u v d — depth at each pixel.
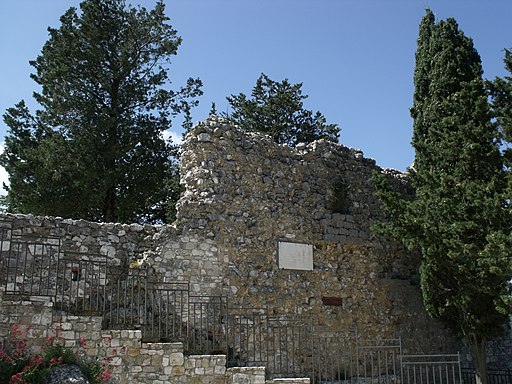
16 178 27.55
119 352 13.05
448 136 18.12
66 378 11.80
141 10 30.83
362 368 19.38
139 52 30.83
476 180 17.38
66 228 15.59
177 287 16.39
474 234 16.95
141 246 16.45
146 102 30.81
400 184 23.11
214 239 17.33
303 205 19.67
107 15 29.84
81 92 29.50
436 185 18.02
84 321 12.95
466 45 20.00
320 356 16.88
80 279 15.36
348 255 20.34
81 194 27.41
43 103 29.05
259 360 15.64
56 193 27.36
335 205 20.56
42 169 27.16
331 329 18.95
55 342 12.60
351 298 19.86
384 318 20.48
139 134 29.64
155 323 15.60
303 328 18.33
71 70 28.97
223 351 14.94
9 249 13.35
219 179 18.00
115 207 28.92
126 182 28.52
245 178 18.55
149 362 13.23
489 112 17.58
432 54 20.22
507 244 15.13
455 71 19.56
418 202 17.98
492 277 16.73
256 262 17.97
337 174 21.02
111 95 30.11
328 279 19.47
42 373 11.78
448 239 17.06
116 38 30.16
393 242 21.75
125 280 15.41
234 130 18.78
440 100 19.47
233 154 18.53
